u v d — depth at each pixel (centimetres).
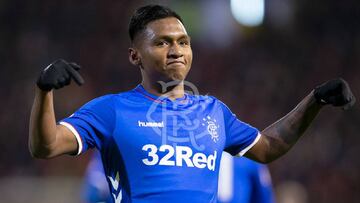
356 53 5362
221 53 5206
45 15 5538
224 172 1669
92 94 5116
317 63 5331
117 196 1010
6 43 5362
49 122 930
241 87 5128
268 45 5359
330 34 5462
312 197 4353
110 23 5562
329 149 4497
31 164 4397
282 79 5153
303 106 1127
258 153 1125
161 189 991
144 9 1070
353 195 4369
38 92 924
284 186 2277
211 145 1042
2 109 4916
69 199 3550
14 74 5212
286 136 1130
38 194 3541
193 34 4984
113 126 1012
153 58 1034
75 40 5478
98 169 1734
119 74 5294
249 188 1684
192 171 1009
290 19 5497
